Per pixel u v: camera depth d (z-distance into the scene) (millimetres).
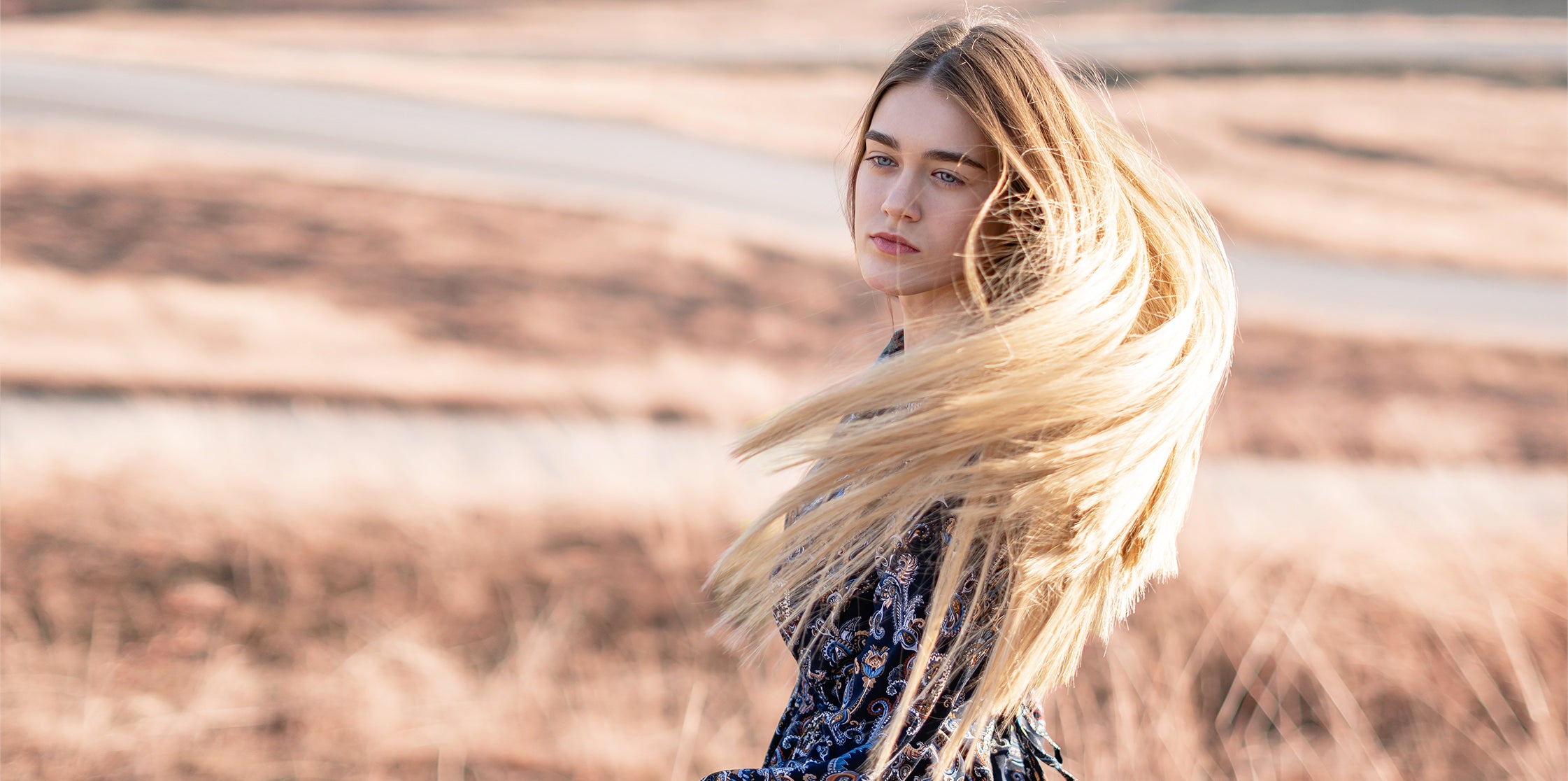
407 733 4895
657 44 61188
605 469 8688
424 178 26875
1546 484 9719
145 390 11383
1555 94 48469
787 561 1757
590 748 4723
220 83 36469
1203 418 1748
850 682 1609
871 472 1628
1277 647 5039
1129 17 69625
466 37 62688
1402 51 56531
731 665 5574
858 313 19078
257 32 59812
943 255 1714
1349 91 48312
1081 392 1553
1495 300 24484
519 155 30781
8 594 5910
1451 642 5074
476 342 16234
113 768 4668
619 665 5547
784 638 1814
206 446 8617
